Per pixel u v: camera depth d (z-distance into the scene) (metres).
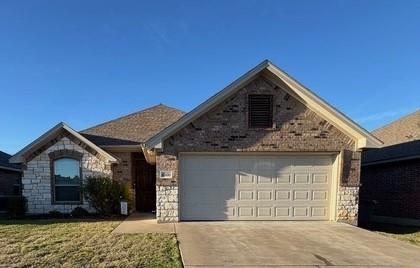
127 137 15.50
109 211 13.27
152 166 15.34
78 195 13.74
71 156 13.70
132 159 15.01
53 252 7.39
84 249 7.65
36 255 7.13
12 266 6.38
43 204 13.59
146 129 16.39
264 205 11.81
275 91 11.71
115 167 14.62
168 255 7.21
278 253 7.50
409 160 14.26
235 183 11.79
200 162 11.77
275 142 11.66
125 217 12.87
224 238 8.95
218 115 11.61
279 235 9.41
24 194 13.54
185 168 11.73
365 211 14.34
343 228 10.55
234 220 11.71
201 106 11.34
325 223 11.45
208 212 11.72
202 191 11.74
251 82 11.70
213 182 11.77
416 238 10.48
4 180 19.53
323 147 11.72
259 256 7.24
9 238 8.81
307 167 11.95
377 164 15.87
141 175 15.27
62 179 13.75
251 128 11.65
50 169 13.63
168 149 11.47
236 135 11.61
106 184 13.26
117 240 8.58
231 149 11.59
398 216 14.69
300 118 11.74
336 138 11.76
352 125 11.52
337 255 7.41
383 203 15.59
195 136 11.52
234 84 11.39
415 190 13.94
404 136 17.98
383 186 15.66
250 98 11.69
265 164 11.87
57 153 13.69
